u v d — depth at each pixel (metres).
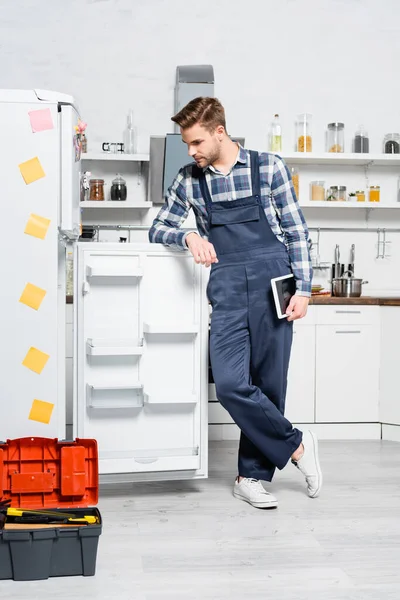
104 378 2.92
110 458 2.91
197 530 2.52
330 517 2.67
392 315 4.25
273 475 3.16
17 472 2.34
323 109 4.95
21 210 2.51
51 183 2.52
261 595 1.97
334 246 4.96
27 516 2.18
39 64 4.75
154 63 4.84
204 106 2.61
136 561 2.22
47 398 2.54
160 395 2.93
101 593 1.98
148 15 4.83
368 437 4.31
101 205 4.54
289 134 4.94
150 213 4.82
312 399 4.27
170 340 2.96
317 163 4.94
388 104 5.00
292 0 4.92
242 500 2.90
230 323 2.72
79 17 4.78
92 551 2.09
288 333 2.78
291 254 2.73
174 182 2.89
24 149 2.52
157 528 2.54
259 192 2.70
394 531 2.52
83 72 4.79
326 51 4.95
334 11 4.95
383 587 2.03
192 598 1.95
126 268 2.88
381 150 5.00
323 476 3.32
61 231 2.58
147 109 4.84
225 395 2.73
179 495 2.99
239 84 4.89
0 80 4.73
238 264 2.71
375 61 4.99
